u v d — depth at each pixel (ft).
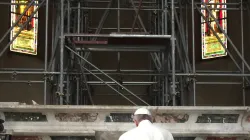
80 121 37.35
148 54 61.82
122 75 54.24
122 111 37.17
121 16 62.08
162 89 51.55
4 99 57.77
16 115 37.11
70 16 49.83
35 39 60.44
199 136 37.81
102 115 37.32
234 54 58.13
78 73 46.03
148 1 59.82
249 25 55.11
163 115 37.50
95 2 57.88
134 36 40.88
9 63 58.08
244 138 38.09
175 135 37.40
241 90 57.26
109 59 61.41
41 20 60.80
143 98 60.70
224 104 58.65
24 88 58.80
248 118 38.37
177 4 54.39
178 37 53.42
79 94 51.29
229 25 58.85
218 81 59.16
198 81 59.00
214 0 59.72
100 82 53.21
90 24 60.44
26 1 58.80
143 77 61.16
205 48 60.54
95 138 36.73
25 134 36.99
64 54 44.60
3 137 34.12
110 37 41.11
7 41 57.88
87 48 45.96
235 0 57.77
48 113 37.17
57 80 47.32
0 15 57.77
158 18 52.54
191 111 37.47
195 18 60.85
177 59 52.95
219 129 37.93
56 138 37.50
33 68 59.26
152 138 21.31
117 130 36.60
